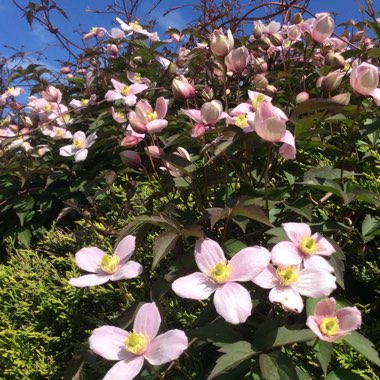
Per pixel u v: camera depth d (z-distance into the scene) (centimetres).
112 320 46
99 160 69
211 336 31
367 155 44
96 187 64
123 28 78
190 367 37
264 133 32
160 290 34
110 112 62
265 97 40
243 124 39
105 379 27
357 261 41
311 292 29
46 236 60
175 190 45
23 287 54
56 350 48
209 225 41
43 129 74
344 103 37
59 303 49
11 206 69
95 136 63
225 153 40
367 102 49
